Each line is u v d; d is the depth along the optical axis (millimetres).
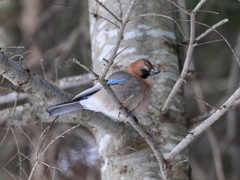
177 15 14672
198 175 15289
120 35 6430
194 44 8008
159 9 10836
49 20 16828
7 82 12141
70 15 16969
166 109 9461
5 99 12227
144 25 10594
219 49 16906
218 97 16969
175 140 9508
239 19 15688
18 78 7625
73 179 13234
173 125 9695
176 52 10719
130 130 9180
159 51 10422
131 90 9328
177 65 10562
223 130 17062
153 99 9906
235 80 15016
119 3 10820
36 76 7957
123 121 9242
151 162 9148
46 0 17109
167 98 9242
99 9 11125
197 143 16891
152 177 9000
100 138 9828
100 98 8883
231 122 15016
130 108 9391
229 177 16062
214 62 17031
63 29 16906
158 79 10109
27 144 13281
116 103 7133
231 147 16281
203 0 7340
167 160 7703
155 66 10258
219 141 16891
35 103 9336
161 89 10008
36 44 16312
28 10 16984
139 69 9820
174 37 10867
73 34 15656
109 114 9039
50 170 12477
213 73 17000
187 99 17125
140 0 10820
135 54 10336
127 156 9227
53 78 14828
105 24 10852
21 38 16891
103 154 9602
